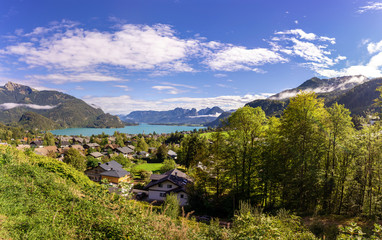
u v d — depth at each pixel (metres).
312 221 17.70
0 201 8.01
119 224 7.00
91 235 6.91
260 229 7.16
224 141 28.02
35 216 7.70
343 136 21.31
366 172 20.31
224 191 29.47
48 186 11.69
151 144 148.12
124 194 8.27
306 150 21.78
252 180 26.08
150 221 7.68
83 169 60.41
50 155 75.19
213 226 9.34
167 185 42.59
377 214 18.84
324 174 21.09
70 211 8.44
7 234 6.13
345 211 22.03
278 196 26.23
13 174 11.84
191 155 66.56
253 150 25.61
